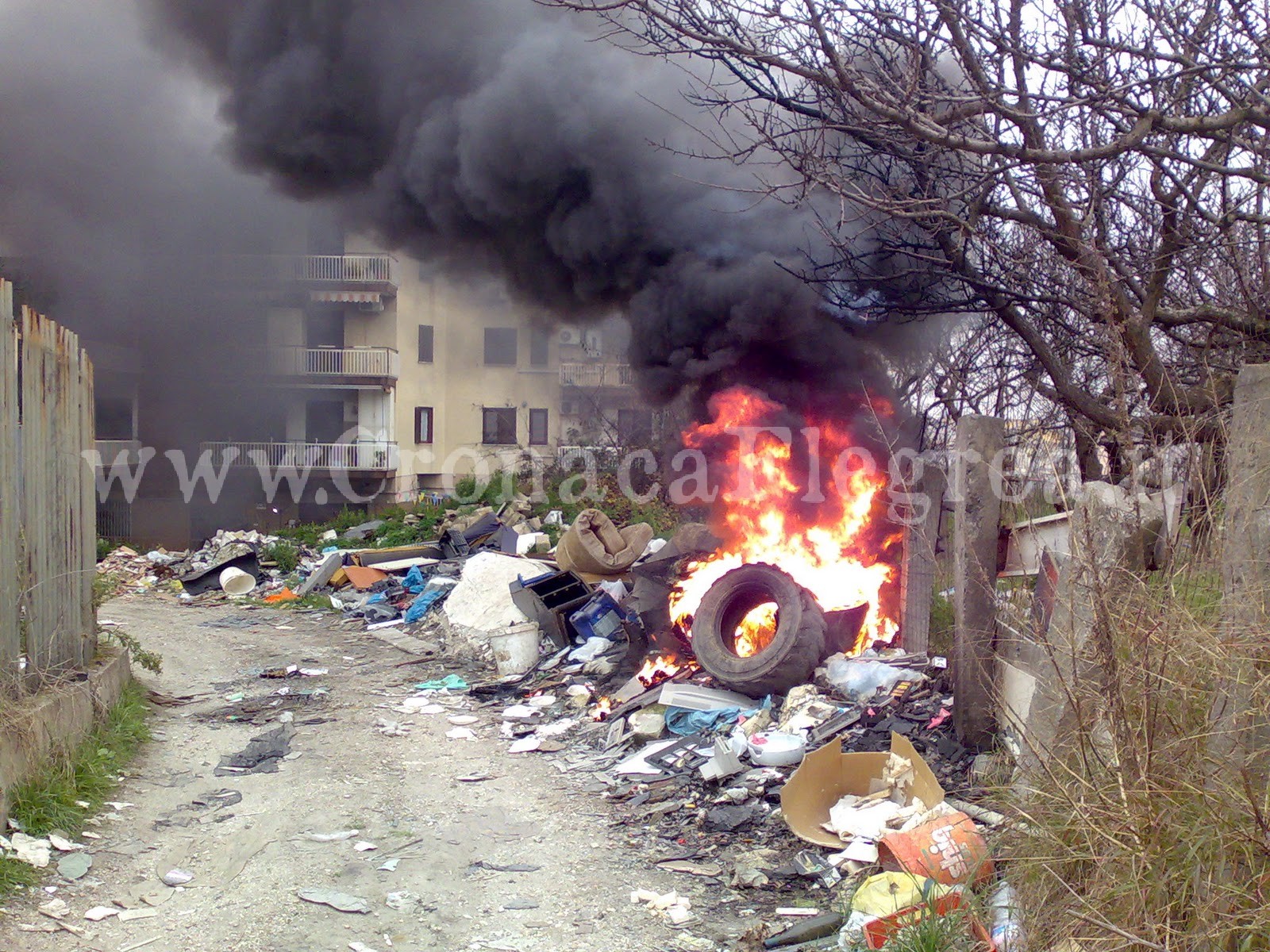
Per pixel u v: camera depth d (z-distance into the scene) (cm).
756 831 484
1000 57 549
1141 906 297
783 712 629
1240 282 559
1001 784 450
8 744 459
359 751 656
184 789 566
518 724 729
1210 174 606
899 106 506
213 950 371
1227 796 293
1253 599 308
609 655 847
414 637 1098
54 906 395
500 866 458
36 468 564
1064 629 406
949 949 327
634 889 429
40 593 572
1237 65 454
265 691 846
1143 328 564
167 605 1435
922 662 653
